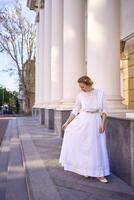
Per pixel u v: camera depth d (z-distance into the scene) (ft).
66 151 22.50
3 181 24.79
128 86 54.65
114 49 29.37
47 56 68.18
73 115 22.27
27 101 166.81
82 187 19.52
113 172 22.86
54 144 39.24
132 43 51.16
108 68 29.19
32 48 158.20
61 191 18.71
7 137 55.67
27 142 41.11
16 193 21.59
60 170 24.13
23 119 116.47
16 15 152.87
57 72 56.34
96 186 19.71
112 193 18.26
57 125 50.26
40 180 21.03
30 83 162.61
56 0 55.98
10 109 230.07
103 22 29.30
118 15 29.81
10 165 30.27
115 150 22.22
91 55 29.63
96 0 29.45
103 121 21.04
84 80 21.35
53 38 56.49
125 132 20.13
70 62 43.45
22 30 154.92
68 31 43.57
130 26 48.67
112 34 29.32
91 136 21.07
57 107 51.42
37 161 27.61
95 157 20.90
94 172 20.80
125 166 20.33
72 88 43.62
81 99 21.59
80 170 21.38
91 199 17.24
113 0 29.45
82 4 43.91
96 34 29.43
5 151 39.63
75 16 43.50
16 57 157.07
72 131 21.93
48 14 66.95
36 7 98.27
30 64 160.76
